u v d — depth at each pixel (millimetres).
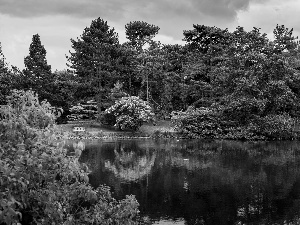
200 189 12625
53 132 5516
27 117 5387
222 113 33719
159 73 41656
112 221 6285
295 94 35281
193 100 42906
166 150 23375
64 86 43875
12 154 5023
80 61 39219
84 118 44094
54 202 5379
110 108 35625
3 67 22688
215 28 44188
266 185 13219
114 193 12078
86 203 7602
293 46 41500
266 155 20938
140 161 18672
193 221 9328
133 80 46188
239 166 17172
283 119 31625
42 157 5031
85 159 19312
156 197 11641
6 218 4176
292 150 23375
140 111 35125
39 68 39750
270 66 32938
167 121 40875
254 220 9406
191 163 18078
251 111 33000
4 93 20250
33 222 5336
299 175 14906
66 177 5574
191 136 33188
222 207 10625
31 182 5023
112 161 18703
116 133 34156
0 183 4512
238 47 36188
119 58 41312
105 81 40719
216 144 27359
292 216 9766
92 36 40438
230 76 34844
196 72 41406
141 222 9297
